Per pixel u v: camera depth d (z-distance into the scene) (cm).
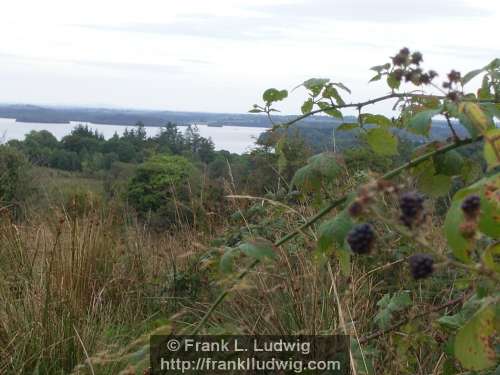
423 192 184
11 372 279
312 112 209
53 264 372
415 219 111
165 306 374
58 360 289
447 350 179
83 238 414
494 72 176
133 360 188
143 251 471
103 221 490
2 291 346
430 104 193
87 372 269
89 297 370
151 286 405
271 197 384
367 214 116
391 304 223
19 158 906
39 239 439
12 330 305
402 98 203
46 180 844
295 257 315
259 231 345
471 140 168
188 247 439
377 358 244
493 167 134
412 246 270
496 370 158
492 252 133
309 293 279
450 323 178
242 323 265
